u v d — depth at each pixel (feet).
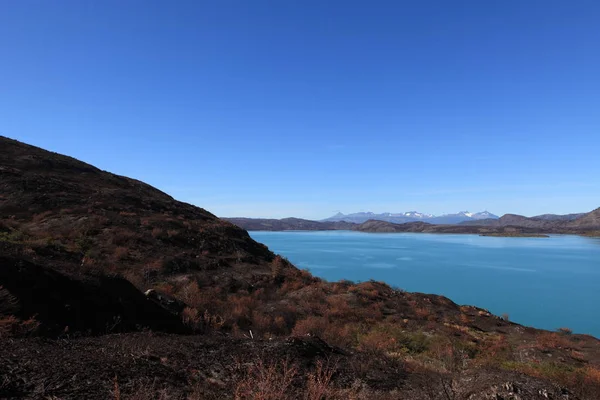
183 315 41.19
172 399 16.71
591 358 51.80
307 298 73.05
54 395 14.97
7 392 14.51
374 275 195.83
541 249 387.34
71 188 107.24
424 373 26.84
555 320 111.24
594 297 142.10
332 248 382.63
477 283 172.86
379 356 31.32
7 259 29.60
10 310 25.39
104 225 86.33
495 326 72.69
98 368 18.08
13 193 92.58
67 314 28.27
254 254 106.63
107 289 34.65
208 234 104.32
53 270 32.32
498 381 19.25
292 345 26.71
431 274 199.72
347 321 62.39
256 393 17.22
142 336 27.89
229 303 59.26
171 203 131.03
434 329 61.57
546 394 18.12
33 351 19.51
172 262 75.97
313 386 19.19
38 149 140.67
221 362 22.43
